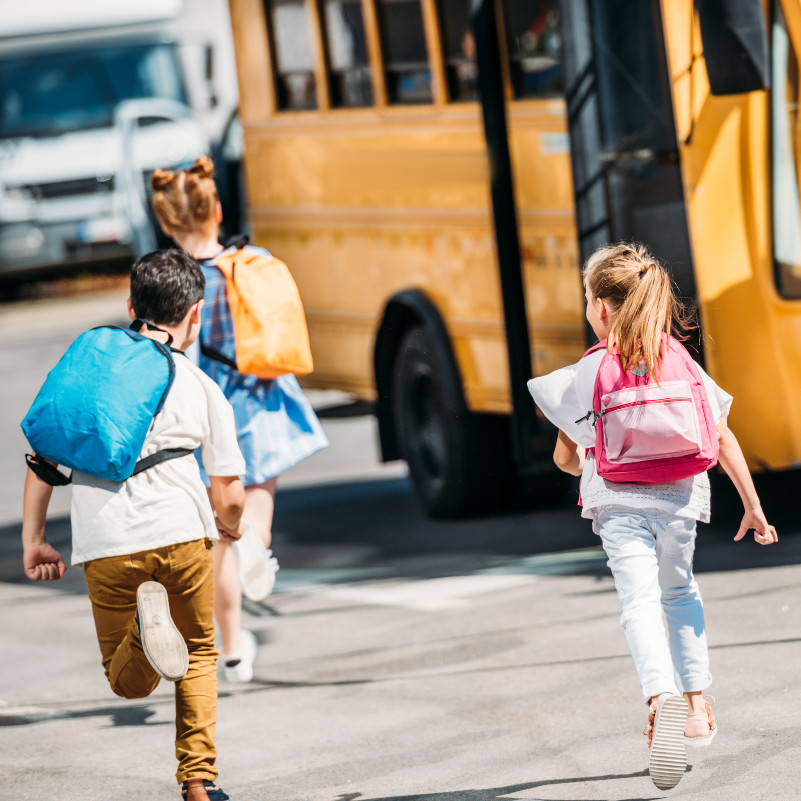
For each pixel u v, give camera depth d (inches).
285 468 484.1
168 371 350.9
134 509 345.7
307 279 851.4
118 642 356.2
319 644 541.6
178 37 2010.3
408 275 765.9
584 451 378.0
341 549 724.7
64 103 2006.6
